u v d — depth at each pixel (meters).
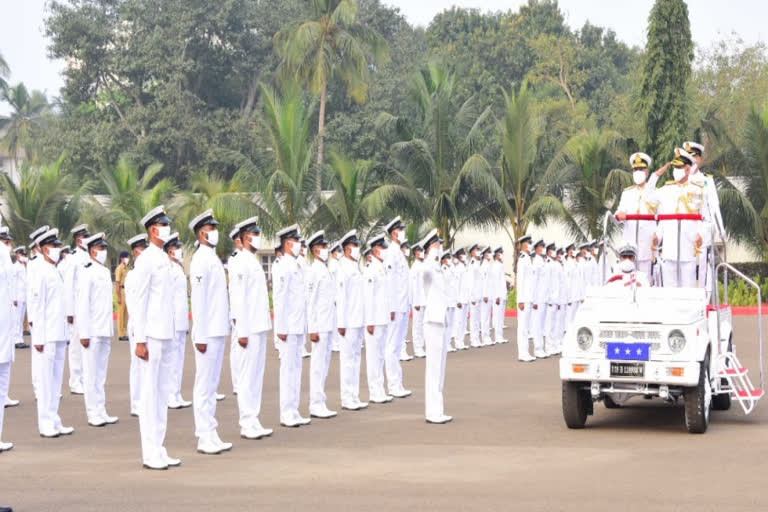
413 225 35.38
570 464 10.25
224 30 53.38
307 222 34.41
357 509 8.38
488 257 26.33
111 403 16.14
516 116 35.28
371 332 15.55
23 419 14.52
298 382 13.63
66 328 13.29
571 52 64.44
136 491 9.24
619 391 12.20
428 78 37.44
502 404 14.97
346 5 41.31
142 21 53.75
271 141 36.09
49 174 37.59
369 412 14.62
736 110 49.94
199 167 51.28
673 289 12.92
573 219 35.59
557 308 24.33
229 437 12.45
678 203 14.01
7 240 16.80
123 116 55.72
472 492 8.96
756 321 30.52
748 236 35.03
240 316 12.23
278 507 8.48
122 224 37.16
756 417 13.62
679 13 37.75
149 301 10.59
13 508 8.65
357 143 51.28
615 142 36.53
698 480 9.35
